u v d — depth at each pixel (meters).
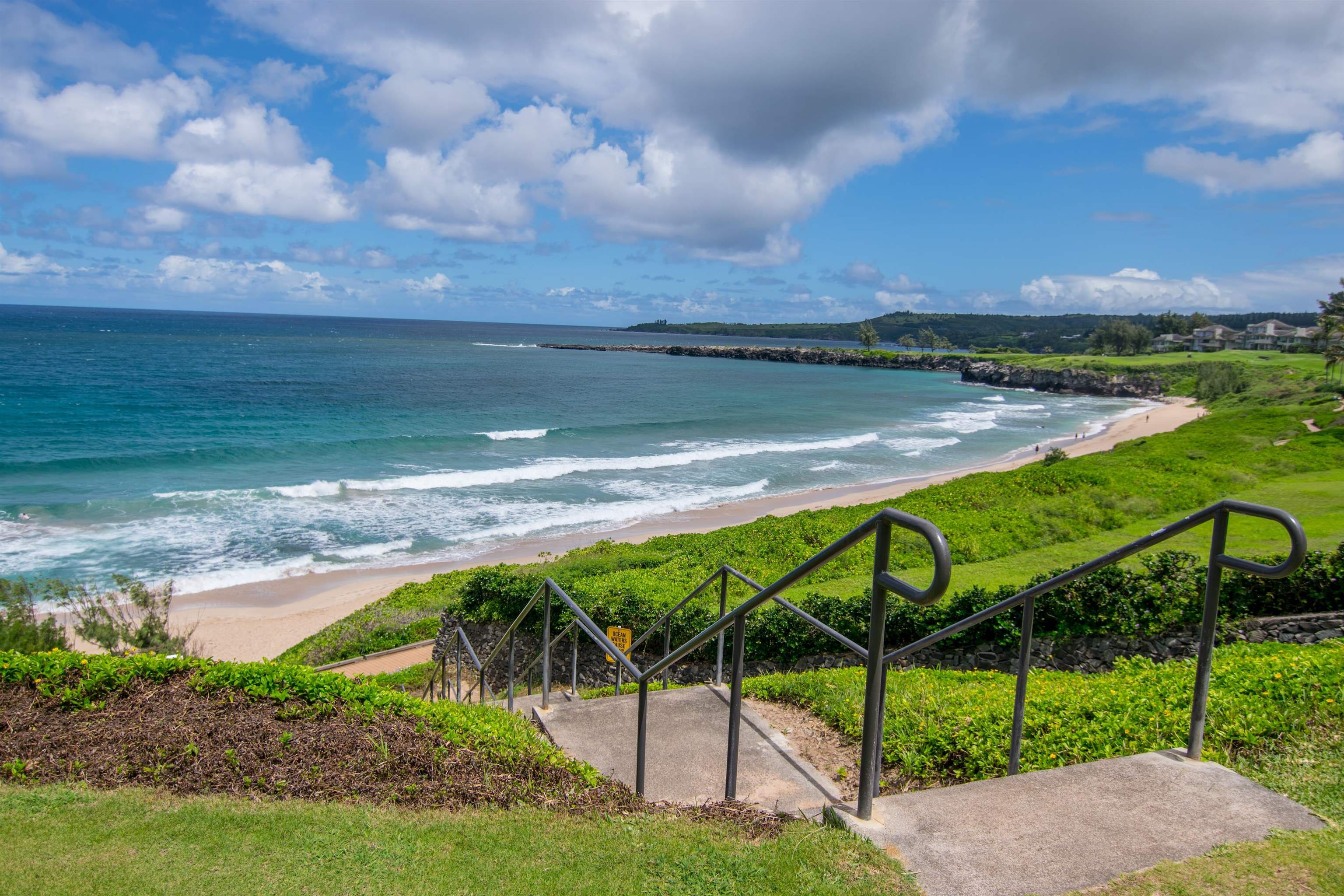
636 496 34.59
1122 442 44.12
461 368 105.62
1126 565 10.28
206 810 4.09
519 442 48.03
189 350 111.38
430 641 17.59
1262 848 2.91
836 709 5.94
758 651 11.44
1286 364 106.06
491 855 3.53
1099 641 9.99
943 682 7.58
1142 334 148.12
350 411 57.28
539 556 24.17
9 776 4.62
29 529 26.02
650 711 5.87
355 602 21.12
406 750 4.80
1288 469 27.17
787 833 3.34
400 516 29.78
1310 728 4.23
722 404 76.81
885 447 51.44
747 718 5.68
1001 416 73.56
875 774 3.42
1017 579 14.55
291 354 116.12
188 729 5.07
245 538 26.25
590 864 3.34
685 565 17.38
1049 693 5.76
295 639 18.66
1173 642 9.72
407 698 5.64
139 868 3.48
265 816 4.02
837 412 72.81
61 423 46.12
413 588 20.69
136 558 23.78
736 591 14.31
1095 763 3.65
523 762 4.65
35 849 3.67
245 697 5.50
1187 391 99.62
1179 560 10.00
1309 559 9.46
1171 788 3.40
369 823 3.93
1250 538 15.84
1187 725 4.44
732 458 45.31
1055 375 112.38
